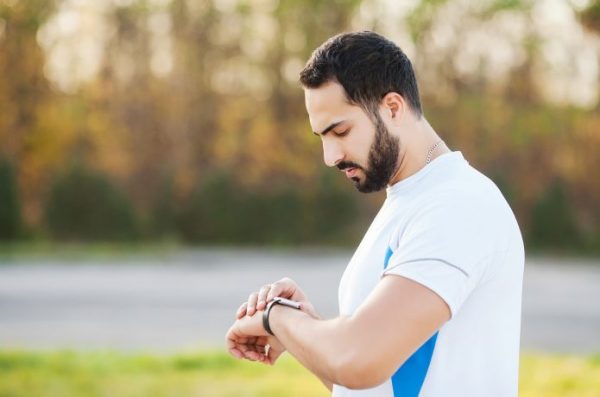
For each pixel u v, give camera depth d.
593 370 8.12
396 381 2.04
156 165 31.34
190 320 13.27
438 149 2.15
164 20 32.06
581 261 27.61
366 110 2.05
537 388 7.28
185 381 7.46
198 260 25.38
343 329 1.91
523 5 31.58
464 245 1.94
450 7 32.00
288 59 32.66
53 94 31.09
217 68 32.41
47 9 31.09
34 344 10.74
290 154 31.98
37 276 20.28
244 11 32.38
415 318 1.88
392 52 2.09
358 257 2.19
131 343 10.87
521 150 31.70
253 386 7.20
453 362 2.02
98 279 19.75
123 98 31.56
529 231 31.02
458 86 32.16
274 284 2.22
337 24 32.75
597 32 31.44
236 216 30.41
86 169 29.08
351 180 2.15
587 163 31.34
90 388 7.21
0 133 30.61
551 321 13.84
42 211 30.28
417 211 2.04
